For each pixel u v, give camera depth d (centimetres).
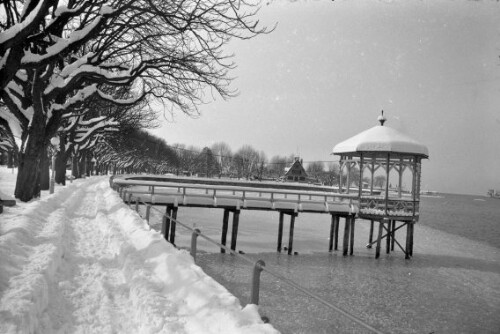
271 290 1451
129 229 1100
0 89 970
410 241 2527
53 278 658
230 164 13262
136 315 527
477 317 1377
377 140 2548
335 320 1208
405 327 1242
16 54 955
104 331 480
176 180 5600
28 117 1655
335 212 2523
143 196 2267
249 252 2306
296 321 1162
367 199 2573
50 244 808
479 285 1848
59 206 1603
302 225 3769
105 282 673
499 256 2712
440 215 7344
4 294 484
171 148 12075
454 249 2970
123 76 1480
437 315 1377
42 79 1511
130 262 746
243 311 466
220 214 4162
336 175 11350
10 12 1227
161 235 962
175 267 669
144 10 1055
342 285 1705
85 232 1163
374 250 2761
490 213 9062
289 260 2183
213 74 1516
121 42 1581
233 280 1575
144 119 4025
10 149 5431
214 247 2325
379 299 1527
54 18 1024
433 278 1959
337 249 2673
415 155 2573
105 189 2814
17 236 793
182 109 1717
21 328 401
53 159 2164
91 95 1719
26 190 1591
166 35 1390
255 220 3853
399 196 2650
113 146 5447
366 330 1155
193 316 484
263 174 12800
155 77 1631
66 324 488
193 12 1088
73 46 1070
